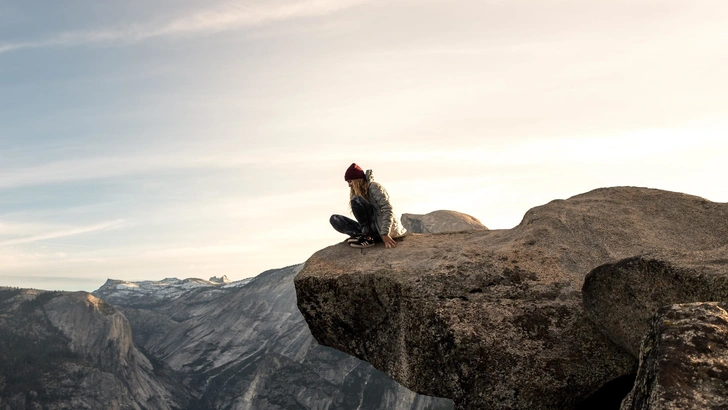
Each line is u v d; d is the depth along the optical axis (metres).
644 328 6.50
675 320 4.51
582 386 7.39
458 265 9.05
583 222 9.36
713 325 4.32
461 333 8.00
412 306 8.80
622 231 9.09
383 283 9.31
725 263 5.99
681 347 4.22
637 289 6.52
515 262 8.85
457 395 7.93
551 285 8.29
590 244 8.95
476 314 8.19
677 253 6.47
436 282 8.88
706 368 4.03
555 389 7.43
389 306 9.31
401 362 9.07
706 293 5.86
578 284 8.23
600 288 6.93
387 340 9.44
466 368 7.83
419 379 8.73
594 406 7.58
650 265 6.40
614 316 6.85
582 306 7.86
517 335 7.82
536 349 7.66
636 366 7.29
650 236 8.95
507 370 7.61
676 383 3.99
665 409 3.87
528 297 8.22
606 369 7.39
